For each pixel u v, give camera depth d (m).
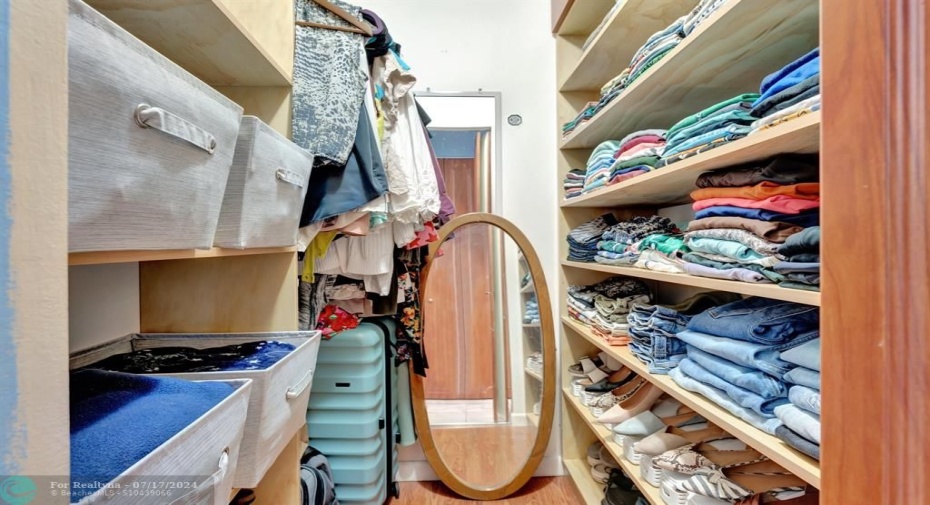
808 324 0.65
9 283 0.22
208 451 0.41
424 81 1.64
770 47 0.75
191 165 0.43
